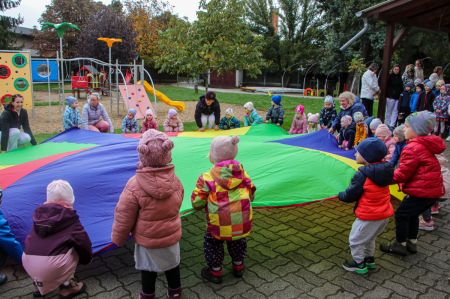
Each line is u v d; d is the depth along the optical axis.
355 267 3.64
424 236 4.50
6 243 3.32
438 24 10.27
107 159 4.64
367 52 25.86
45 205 3.04
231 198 3.24
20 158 5.28
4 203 3.80
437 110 10.16
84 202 3.87
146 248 2.89
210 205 3.26
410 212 3.87
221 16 12.83
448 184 4.56
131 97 14.62
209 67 13.36
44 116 13.71
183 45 13.41
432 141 3.77
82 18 34.22
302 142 5.87
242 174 3.27
